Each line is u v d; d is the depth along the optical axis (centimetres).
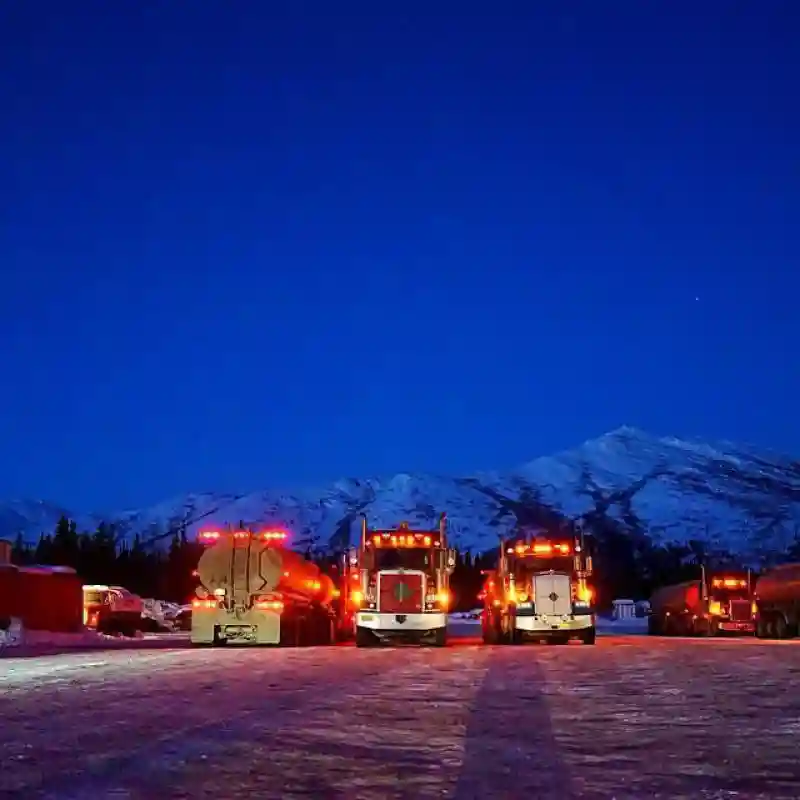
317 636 3547
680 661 2241
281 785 895
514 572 3378
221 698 1516
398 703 1452
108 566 10069
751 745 1091
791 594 4134
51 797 842
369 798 845
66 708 1400
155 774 941
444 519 3241
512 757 1026
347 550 3466
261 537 3198
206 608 3172
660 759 1012
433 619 3091
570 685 1705
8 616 3688
